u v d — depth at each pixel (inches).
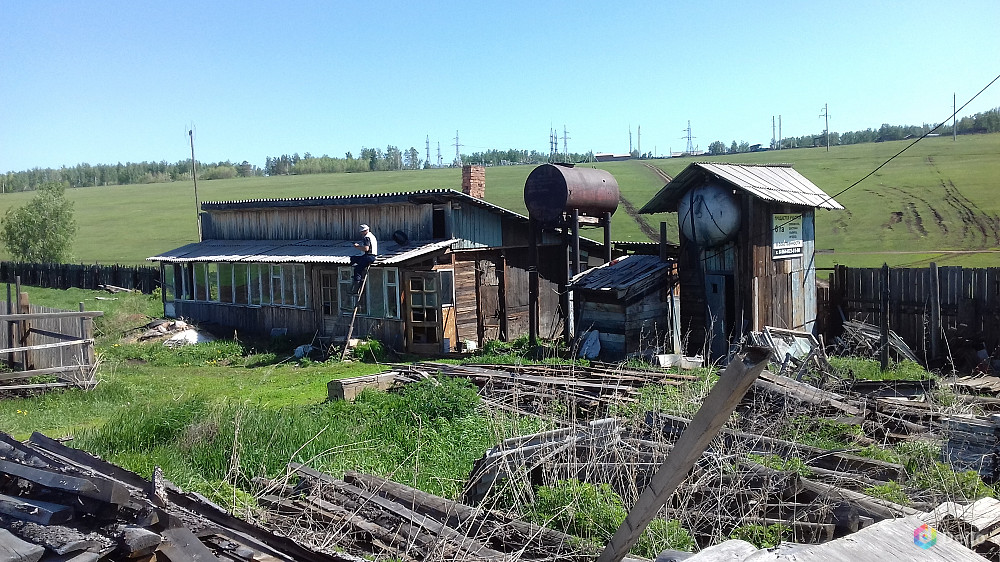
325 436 413.4
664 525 250.2
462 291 898.1
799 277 812.0
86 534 145.5
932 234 1627.7
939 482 278.8
